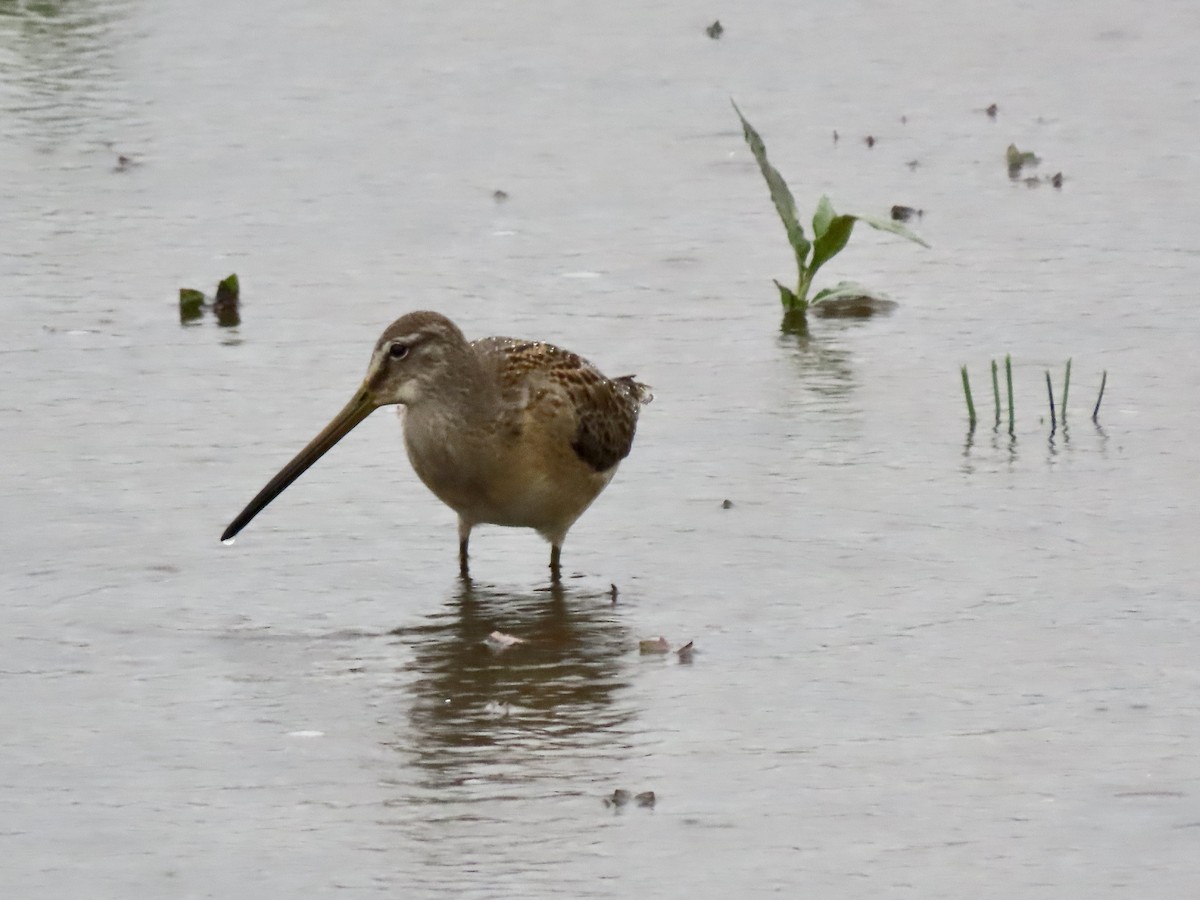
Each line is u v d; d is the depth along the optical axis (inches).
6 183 879.7
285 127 974.4
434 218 856.9
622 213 868.6
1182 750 436.1
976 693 465.7
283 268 791.7
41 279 771.4
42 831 400.2
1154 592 522.0
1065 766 429.1
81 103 994.1
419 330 522.9
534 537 573.3
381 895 375.9
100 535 554.9
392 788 419.8
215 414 646.5
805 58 1115.9
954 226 854.5
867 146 965.2
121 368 685.9
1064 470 607.8
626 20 1185.4
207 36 1122.7
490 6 1204.5
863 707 459.5
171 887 378.9
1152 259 810.2
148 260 796.6
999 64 1106.7
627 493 597.3
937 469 610.2
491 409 526.0
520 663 485.7
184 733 445.4
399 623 510.3
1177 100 1039.0
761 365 703.1
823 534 563.8
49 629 498.6
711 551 555.2
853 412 659.4
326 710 458.3
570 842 396.5
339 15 1176.2
